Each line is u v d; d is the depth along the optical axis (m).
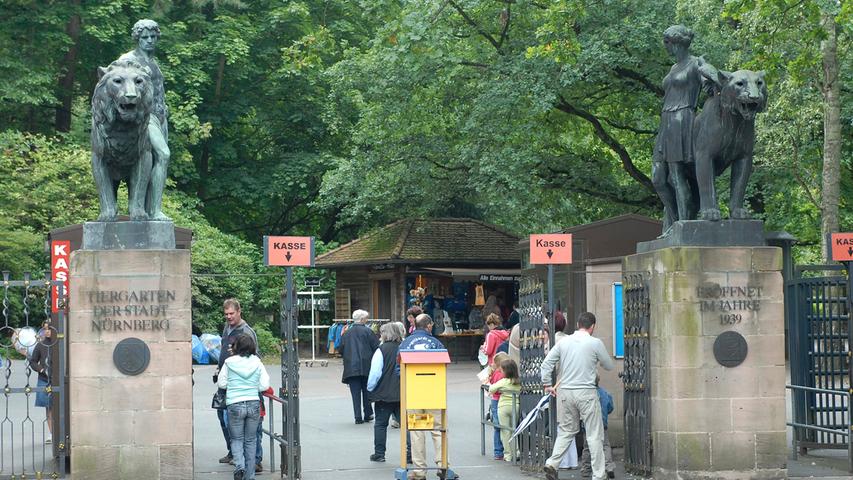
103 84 12.43
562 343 13.15
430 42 27.69
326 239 47.66
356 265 35.66
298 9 41.44
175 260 12.73
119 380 12.60
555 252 13.67
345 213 37.12
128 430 12.60
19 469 14.45
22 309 32.69
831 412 16.66
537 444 13.87
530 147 28.67
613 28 26.23
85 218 34.16
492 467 14.60
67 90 40.94
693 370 12.99
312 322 34.88
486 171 28.19
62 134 38.06
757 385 13.09
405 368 13.26
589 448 13.02
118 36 40.69
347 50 32.16
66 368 13.71
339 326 36.31
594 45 25.92
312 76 41.12
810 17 19.42
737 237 13.19
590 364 13.02
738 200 13.34
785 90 23.30
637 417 13.70
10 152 35.03
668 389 13.04
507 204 29.02
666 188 13.84
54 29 38.56
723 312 13.07
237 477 13.00
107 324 12.60
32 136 36.16
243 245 39.88
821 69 22.42
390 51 28.33
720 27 25.48
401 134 32.12
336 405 21.92
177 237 14.22
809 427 14.76
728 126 13.09
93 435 12.55
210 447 16.38
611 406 13.82
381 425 14.98
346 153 44.88
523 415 14.23
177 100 40.50
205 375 29.33
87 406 12.55
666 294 13.09
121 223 12.70
